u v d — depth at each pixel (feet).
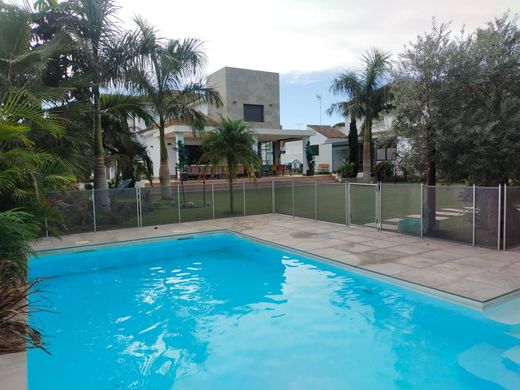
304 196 57.16
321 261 24.09
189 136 75.97
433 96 26.53
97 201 35.50
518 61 25.66
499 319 15.24
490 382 11.41
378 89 71.36
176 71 45.62
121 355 13.84
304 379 11.91
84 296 20.31
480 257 22.67
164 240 32.55
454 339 14.16
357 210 42.24
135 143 51.67
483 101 26.25
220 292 20.33
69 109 28.71
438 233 28.04
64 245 29.27
